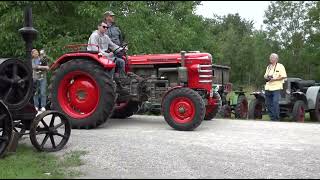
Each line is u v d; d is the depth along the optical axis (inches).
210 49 932.0
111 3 748.0
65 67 366.9
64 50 645.9
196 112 341.7
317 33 744.3
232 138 307.9
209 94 379.9
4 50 688.4
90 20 735.7
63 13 767.1
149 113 501.4
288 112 503.2
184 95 345.7
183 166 225.9
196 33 884.6
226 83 575.2
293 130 353.7
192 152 257.4
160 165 227.6
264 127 372.5
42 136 306.5
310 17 756.6
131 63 400.8
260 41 935.0
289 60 794.8
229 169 220.5
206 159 240.8
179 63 382.0
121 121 418.3
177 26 824.3
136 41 677.3
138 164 229.3
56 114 270.8
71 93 368.8
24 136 310.2
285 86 500.4
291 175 210.2
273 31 878.4
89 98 362.0
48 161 235.6
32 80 271.4
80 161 233.8
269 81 458.6
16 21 665.6
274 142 292.8
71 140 293.1
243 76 1357.0
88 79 364.8
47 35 706.2
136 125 383.6
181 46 771.4
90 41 371.9
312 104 511.2
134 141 288.7
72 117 357.4
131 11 744.3
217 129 357.4
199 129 355.9
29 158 243.4
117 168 221.3
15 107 259.8
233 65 1364.4
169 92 352.2
